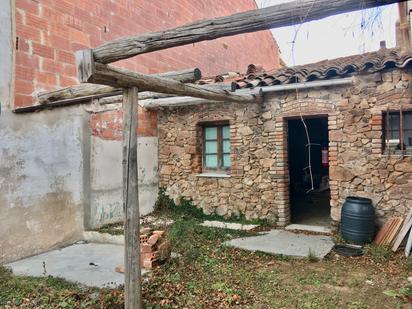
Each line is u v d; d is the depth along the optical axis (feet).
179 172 26.78
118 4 24.17
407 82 18.07
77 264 16.22
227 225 22.98
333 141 20.29
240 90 21.21
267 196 22.79
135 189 11.37
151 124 27.02
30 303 11.97
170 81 13.08
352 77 19.27
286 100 21.84
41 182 18.16
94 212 21.62
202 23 8.92
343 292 12.71
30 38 17.49
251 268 15.31
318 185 35.76
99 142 22.02
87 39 21.18
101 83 10.54
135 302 10.94
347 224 18.38
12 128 16.66
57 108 19.03
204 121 25.48
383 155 18.93
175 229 21.15
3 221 16.30
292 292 12.75
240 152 23.81
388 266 15.23
